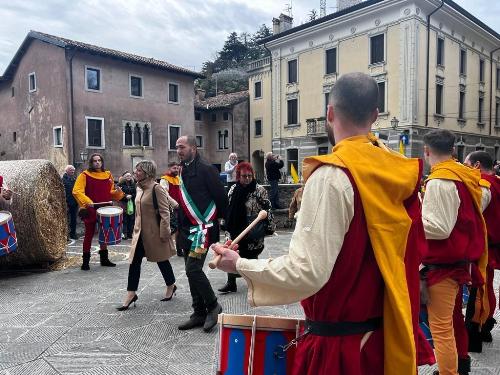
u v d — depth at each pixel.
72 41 25.70
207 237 4.06
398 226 1.36
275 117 30.38
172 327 4.25
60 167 25.36
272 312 4.70
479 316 3.50
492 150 30.58
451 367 2.57
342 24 25.55
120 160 26.77
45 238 6.80
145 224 4.90
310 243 1.27
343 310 1.36
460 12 25.00
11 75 29.52
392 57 23.42
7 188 6.13
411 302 1.46
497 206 3.33
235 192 5.27
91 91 25.48
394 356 1.37
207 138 37.47
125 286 5.86
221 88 59.09
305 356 1.45
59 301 5.16
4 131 30.62
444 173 2.55
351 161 1.33
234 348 1.71
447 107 25.52
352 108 1.46
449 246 2.55
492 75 30.34
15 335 4.05
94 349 3.72
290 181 26.52
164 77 29.22
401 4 22.77
